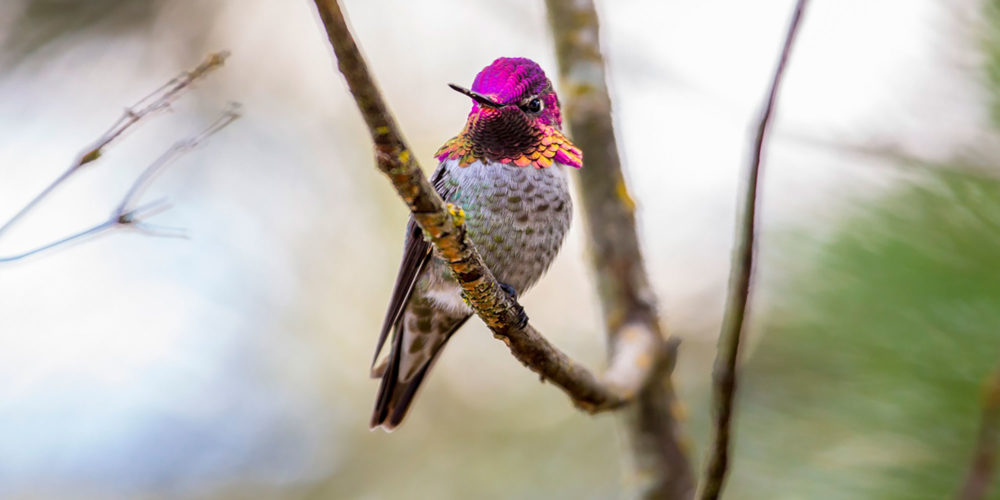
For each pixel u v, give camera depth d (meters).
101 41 10.66
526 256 7.36
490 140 7.25
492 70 7.41
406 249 7.39
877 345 4.76
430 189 4.55
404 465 10.66
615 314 6.90
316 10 3.56
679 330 9.89
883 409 4.73
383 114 4.04
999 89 4.92
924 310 4.67
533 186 7.18
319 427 11.01
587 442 10.33
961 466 4.46
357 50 3.69
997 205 4.76
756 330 5.45
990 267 4.62
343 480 10.71
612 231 7.05
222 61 4.75
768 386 5.27
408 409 7.79
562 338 10.27
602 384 5.99
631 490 7.00
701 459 8.93
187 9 11.06
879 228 4.92
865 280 4.86
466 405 10.75
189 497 10.95
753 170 4.23
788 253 5.20
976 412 4.48
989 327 4.57
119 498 11.06
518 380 10.77
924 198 4.86
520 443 10.46
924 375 4.60
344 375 10.93
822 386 5.08
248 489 10.92
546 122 7.40
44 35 10.35
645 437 6.95
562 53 7.33
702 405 9.45
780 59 4.07
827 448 4.93
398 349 7.83
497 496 10.23
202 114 11.36
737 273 4.36
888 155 5.07
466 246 4.88
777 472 5.05
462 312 7.57
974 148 4.99
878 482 4.62
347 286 10.98
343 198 11.27
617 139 7.32
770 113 4.16
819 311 4.98
